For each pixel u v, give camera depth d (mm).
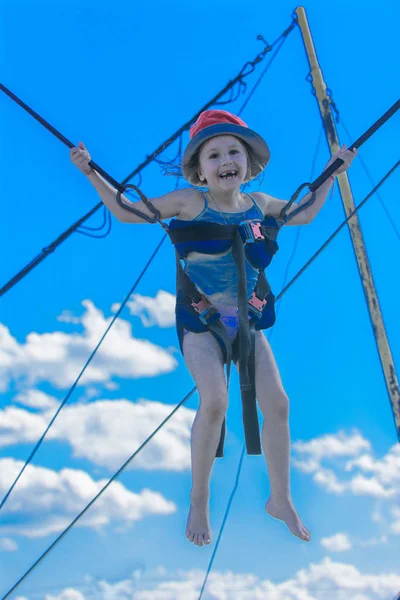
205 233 3111
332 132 5559
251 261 3145
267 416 3096
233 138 3146
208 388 2961
